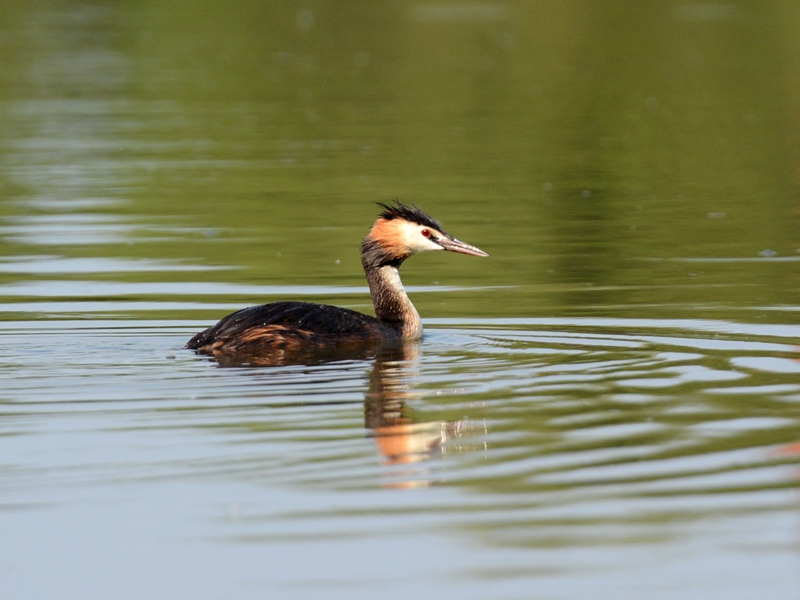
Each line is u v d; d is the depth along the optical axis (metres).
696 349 14.10
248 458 10.22
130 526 9.02
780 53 48.50
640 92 40.78
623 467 9.95
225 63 49.38
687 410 11.47
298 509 9.26
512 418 11.27
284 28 59.59
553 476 9.78
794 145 31.44
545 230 22.80
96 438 10.70
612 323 15.75
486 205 25.22
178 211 24.81
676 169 28.92
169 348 14.22
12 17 62.41
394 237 15.57
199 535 8.88
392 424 11.05
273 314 14.28
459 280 19.11
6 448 10.48
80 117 37.66
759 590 8.02
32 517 9.16
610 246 21.30
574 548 8.57
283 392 12.12
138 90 43.12
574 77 44.38
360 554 8.59
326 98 41.22
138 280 18.84
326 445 10.58
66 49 52.62
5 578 8.37
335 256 20.78
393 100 40.59
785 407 11.52
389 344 14.52
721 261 19.84
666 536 8.74
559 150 31.62
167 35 57.06
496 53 50.91
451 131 34.75
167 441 10.64
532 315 16.39
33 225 23.42
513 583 8.18
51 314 16.45
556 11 63.88
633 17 60.78
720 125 34.66
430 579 8.21
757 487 9.50
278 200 25.86
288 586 8.19
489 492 9.50
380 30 58.66
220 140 33.81
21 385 12.37
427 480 9.70
